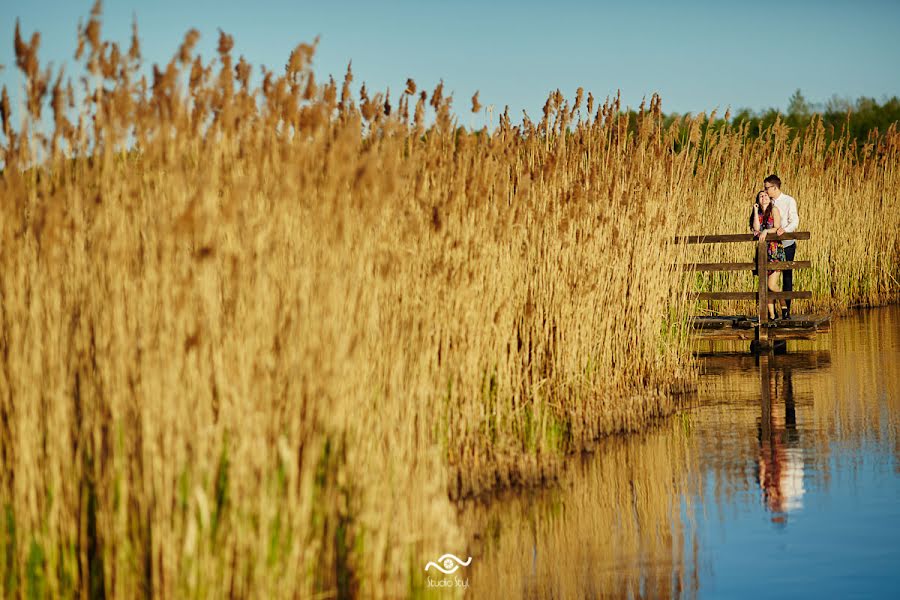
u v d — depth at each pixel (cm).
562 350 2055
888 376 2644
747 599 1194
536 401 1873
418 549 1209
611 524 1520
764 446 1967
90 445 1098
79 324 1159
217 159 1237
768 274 3362
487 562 1370
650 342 2494
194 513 1013
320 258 1252
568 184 2241
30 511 1063
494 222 1872
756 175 4088
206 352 1084
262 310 1147
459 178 1827
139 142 1206
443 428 1689
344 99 1655
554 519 1552
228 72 1289
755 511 1553
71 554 1065
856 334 3522
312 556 1081
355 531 1147
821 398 2409
